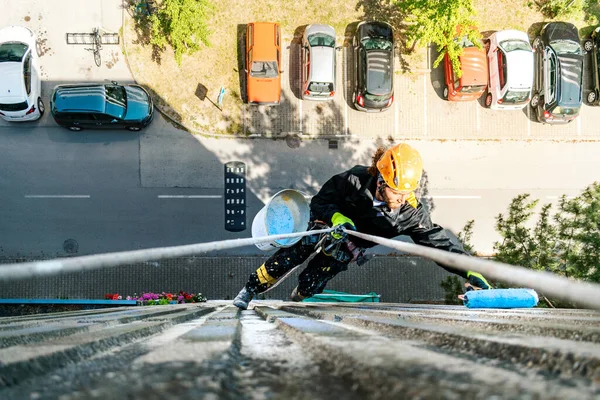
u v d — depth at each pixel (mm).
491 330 2641
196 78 19547
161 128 19516
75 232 19234
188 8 16953
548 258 15656
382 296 19672
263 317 5684
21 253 19109
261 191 19672
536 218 20312
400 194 6266
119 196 19406
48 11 19328
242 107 19656
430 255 1962
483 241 20188
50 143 19375
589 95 20391
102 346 2006
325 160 19859
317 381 1363
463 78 18859
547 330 2482
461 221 20219
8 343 2064
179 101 19531
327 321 4066
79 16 19359
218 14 19531
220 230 19562
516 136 20453
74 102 17938
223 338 2324
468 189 20281
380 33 18891
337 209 6715
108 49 19422
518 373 1354
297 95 19812
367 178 6578
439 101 20219
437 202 20203
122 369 1451
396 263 19797
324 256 8648
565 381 1227
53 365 1598
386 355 1558
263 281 8836
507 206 20312
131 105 18406
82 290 19172
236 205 19625
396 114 20109
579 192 20484
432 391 1105
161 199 19469
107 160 19422
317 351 1837
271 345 2135
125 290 19266
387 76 18719
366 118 20000
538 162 20484
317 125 19859
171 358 1613
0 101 18109
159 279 19359
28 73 18469
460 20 17859
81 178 19344
